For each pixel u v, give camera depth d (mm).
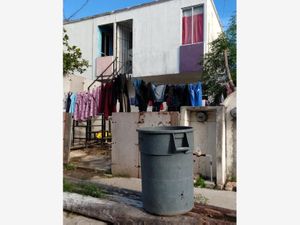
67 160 6223
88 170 5875
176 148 2969
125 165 5340
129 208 3229
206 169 4852
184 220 2873
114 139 5461
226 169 4652
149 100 6285
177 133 3008
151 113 5078
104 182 4871
